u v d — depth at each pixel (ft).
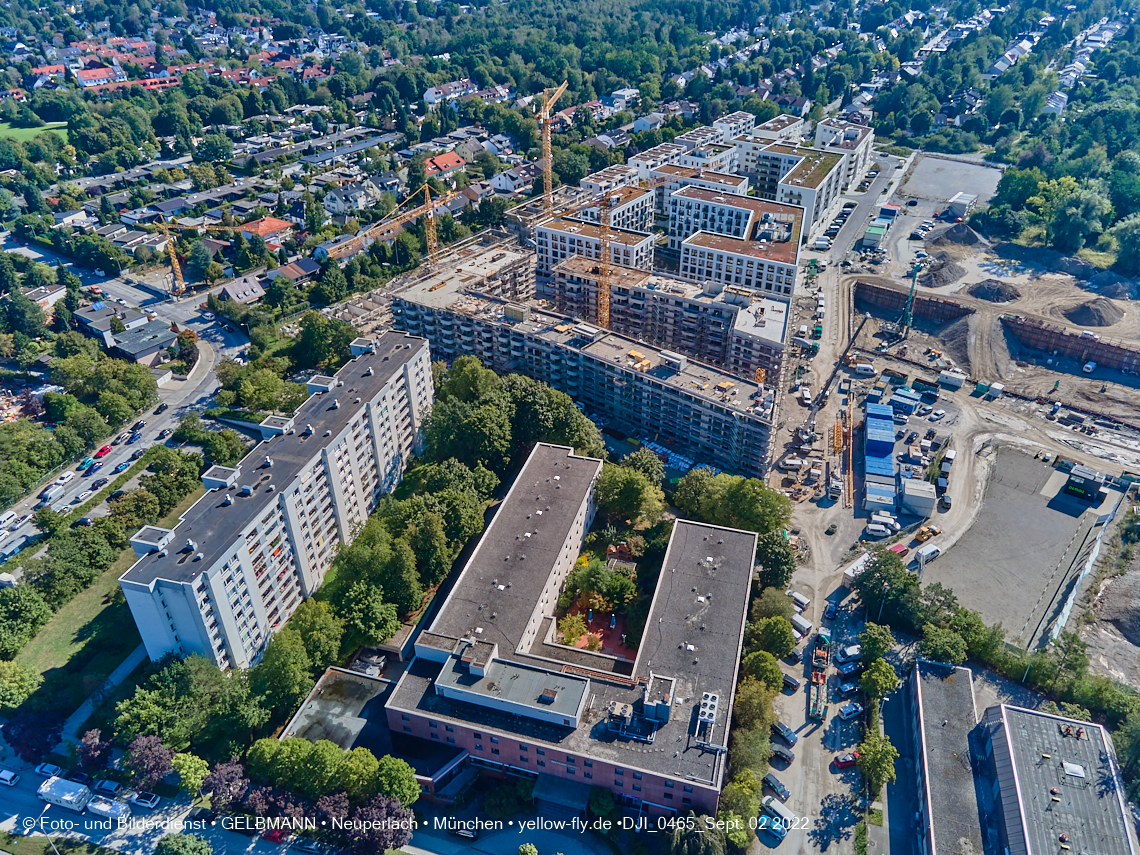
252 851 631.97
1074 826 589.32
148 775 648.38
